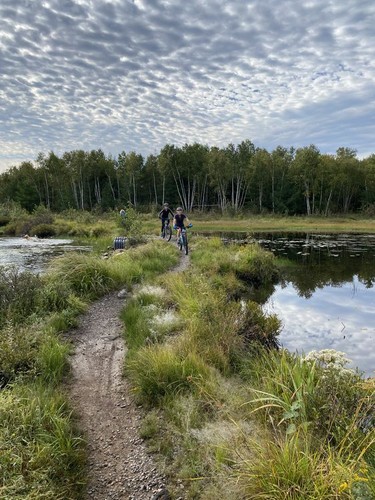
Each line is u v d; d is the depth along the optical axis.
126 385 4.54
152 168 67.19
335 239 27.50
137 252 12.80
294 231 36.09
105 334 6.20
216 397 4.04
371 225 42.28
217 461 3.06
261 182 59.72
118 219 21.70
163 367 4.45
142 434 3.58
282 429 3.56
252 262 13.17
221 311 6.71
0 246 21.16
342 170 55.34
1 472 2.67
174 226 15.44
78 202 68.94
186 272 10.58
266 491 2.66
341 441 2.94
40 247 20.67
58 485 2.79
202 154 60.88
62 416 3.71
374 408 3.33
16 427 3.13
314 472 2.66
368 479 2.38
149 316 6.63
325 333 7.32
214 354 5.11
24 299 6.71
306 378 4.15
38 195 66.81
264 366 4.94
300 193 60.28
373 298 10.30
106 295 8.52
